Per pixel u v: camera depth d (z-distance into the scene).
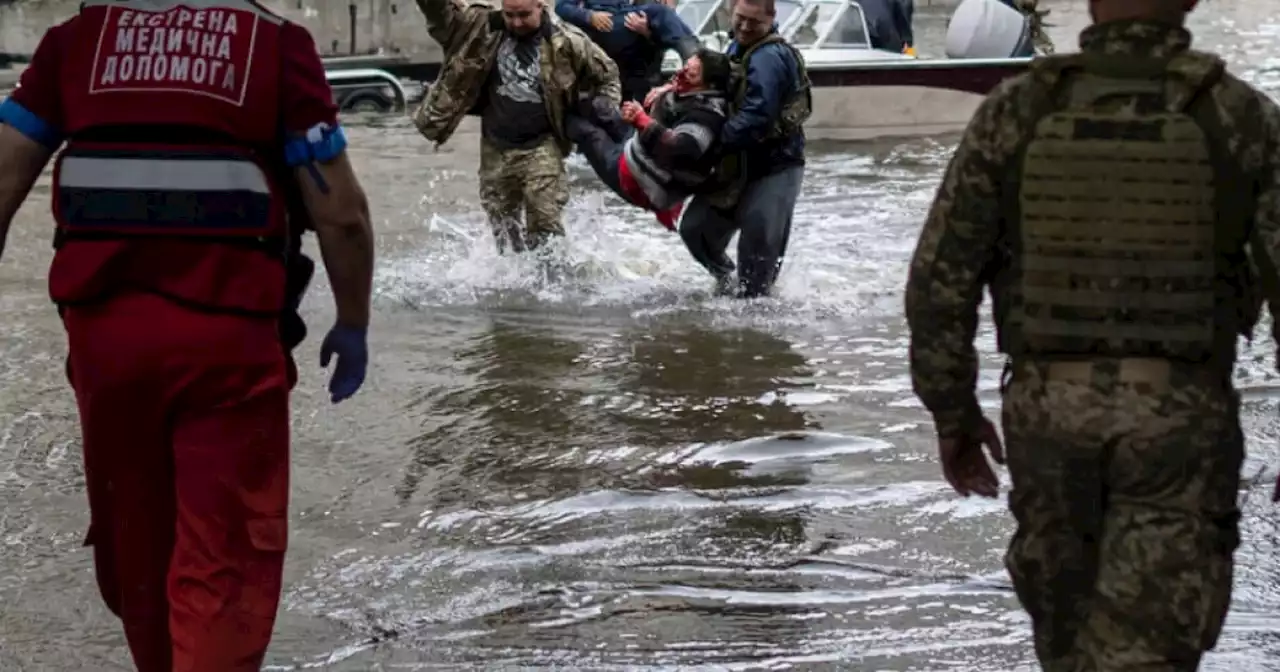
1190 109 2.58
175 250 2.86
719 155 7.27
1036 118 2.65
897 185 11.20
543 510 4.66
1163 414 2.58
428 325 6.97
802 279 7.96
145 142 2.85
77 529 4.48
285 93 2.89
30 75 2.94
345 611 3.94
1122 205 2.59
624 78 10.07
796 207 10.20
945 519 4.57
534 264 8.12
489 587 4.09
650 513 4.64
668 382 6.05
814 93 13.72
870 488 4.84
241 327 2.88
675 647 3.71
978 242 2.70
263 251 2.91
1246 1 30.50
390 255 8.47
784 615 3.90
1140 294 2.59
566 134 8.03
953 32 14.26
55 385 5.94
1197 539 2.60
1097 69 2.63
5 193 2.95
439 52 18.33
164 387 2.87
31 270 8.04
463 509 4.66
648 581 4.13
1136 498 2.63
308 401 5.74
